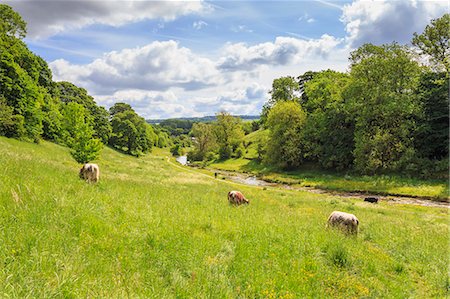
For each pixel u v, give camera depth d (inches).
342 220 542.9
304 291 277.4
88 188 545.0
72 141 1603.1
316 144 2492.6
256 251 350.6
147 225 369.1
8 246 238.2
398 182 1715.1
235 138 4057.6
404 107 1870.1
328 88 2645.2
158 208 492.4
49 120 2352.4
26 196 373.4
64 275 212.1
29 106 1968.5
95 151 1574.8
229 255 330.0
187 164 3919.8
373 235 569.3
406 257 453.7
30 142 1807.3
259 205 839.7
